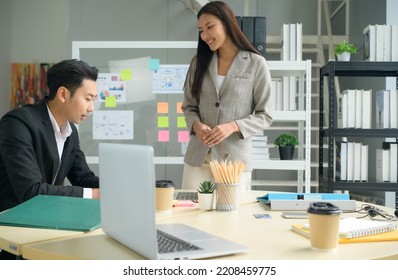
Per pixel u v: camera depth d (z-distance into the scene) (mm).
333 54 4652
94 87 1661
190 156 2055
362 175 3205
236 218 1297
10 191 1590
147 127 3297
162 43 3213
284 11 5160
